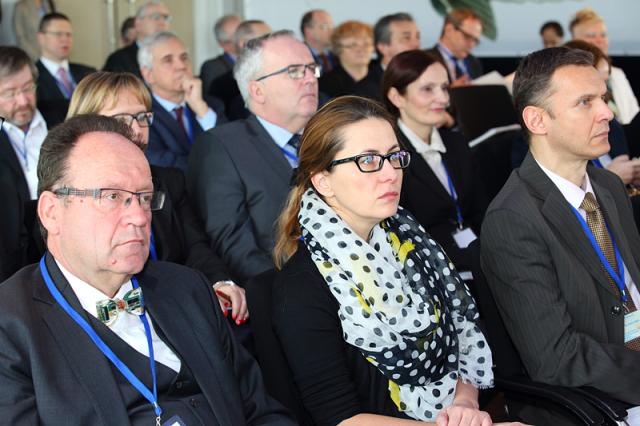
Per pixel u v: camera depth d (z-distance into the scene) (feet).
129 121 9.38
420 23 27.35
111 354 5.55
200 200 9.95
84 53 26.07
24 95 12.07
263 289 6.64
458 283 6.98
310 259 6.52
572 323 7.26
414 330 6.36
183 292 6.24
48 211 5.60
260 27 20.74
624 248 7.75
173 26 27.04
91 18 26.03
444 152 11.80
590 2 27.25
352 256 6.37
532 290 7.18
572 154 7.50
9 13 23.20
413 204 11.25
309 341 6.24
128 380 5.58
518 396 6.93
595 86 7.37
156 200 5.90
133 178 5.57
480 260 7.66
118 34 26.43
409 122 11.62
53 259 5.72
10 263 8.35
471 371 6.88
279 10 27.22
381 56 19.86
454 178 11.76
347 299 6.27
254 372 6.42
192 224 9.59
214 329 6.23
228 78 18.95
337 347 6.29
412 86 11.32
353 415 6.15
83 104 9.37
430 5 27.27
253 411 6.23
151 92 14.53
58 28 20.72
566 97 7.36
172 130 13.93
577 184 7.68
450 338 6.73
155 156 13.15
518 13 27.37
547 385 6.79
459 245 11.15
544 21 27.40
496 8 27.32
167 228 9.06
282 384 6.53
